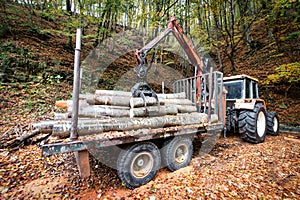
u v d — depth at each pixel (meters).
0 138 2.97
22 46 6.44
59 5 8.26
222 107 3.22
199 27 8.86
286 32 8.51
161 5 7.62
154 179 2.19
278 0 6.97
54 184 2.06
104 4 7.96
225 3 8.16
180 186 1.98
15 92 4.72
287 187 1.99
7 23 7.23
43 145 1.51
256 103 3.70
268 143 3.65
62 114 2.54
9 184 2.02
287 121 5.70
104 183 2.11
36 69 5.83
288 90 7.28
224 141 3.79
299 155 2.92
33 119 3.87
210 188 1.93
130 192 1.91
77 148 1.68
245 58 10.11
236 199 1.75
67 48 8.16
